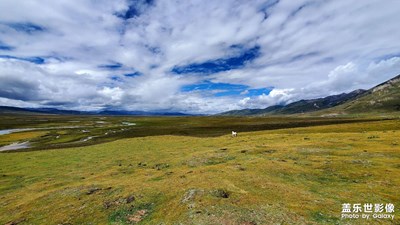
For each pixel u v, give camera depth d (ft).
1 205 93.50
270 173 103.81
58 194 96.78
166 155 180.14
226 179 93.56
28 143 331.36
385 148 140.97
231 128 411.13
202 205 69.00
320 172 104.58
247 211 64.75
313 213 63.98
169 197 80.07
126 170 138.92
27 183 127.95
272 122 529.86
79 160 186.50
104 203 81.20
